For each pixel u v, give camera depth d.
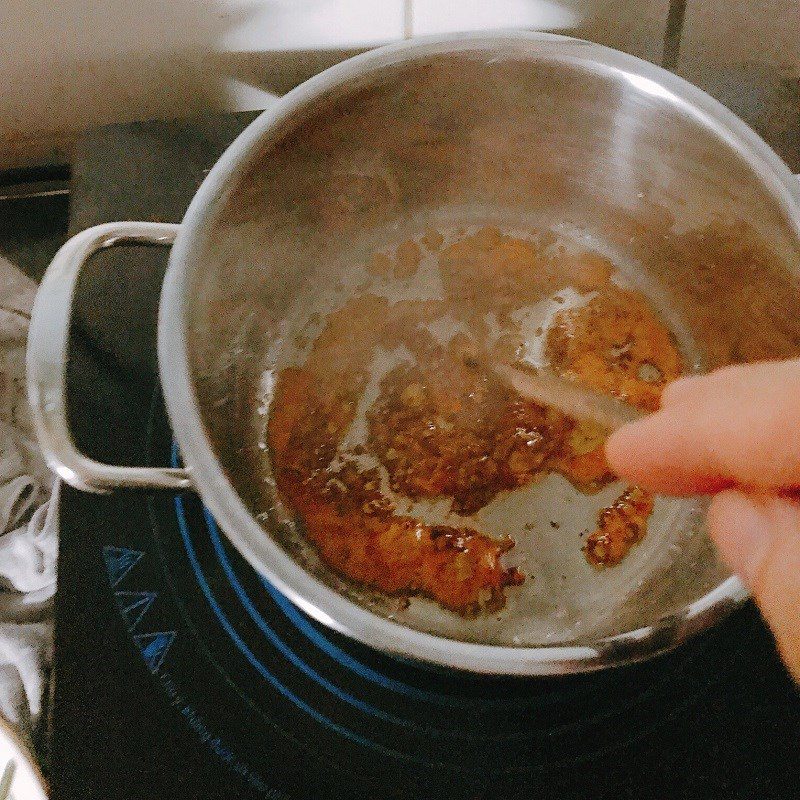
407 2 0.33
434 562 0.29
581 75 0.28
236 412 0.31
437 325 0.34
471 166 0.34
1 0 0.30
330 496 0.30
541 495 0.30
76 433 0.27
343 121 0.28
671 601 0.26
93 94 0.35
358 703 0.24
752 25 0.35
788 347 0.30
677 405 0.17
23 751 0.24
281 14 0.33
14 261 0.38
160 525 0.26
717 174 0.28
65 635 0.25
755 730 0.24
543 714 0.24
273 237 0.30
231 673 0.25
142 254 0.30
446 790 0.23
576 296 0.35
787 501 0.15
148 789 0.23
